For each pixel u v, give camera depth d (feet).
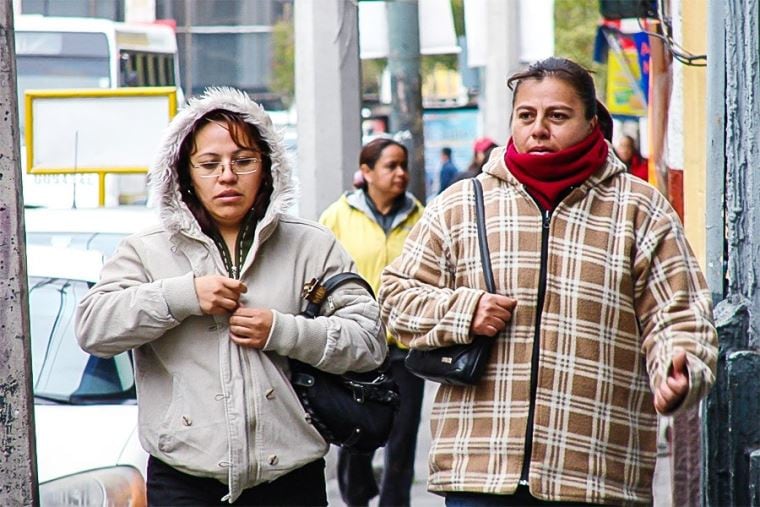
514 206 47.98
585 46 329.11
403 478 87.15
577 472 46.68
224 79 347.36
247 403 47.06
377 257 90.53
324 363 47.78
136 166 102.37
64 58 212.64
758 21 58.59
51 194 143.23
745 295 58.70
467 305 46.93
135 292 46.75
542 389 46.85
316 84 110.63
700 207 82.48
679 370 45.06
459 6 305.12
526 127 47.85
